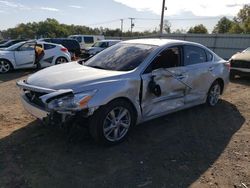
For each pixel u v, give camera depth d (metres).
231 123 5.70
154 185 3.45
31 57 12.74
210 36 29.84
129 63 4.80
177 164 3.96
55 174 3.57
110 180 3.51
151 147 4.43
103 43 21.59
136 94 4.51
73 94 3.89
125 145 4.45
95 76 4.29
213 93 6.58
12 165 3.72
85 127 4.26
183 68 5.42
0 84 9.20
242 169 3.91
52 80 4.27
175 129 5.22
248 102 7.36
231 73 10.91
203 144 4.65
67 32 106.38
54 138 4.53
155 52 4.95
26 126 5.01
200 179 3.62
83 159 3.96
